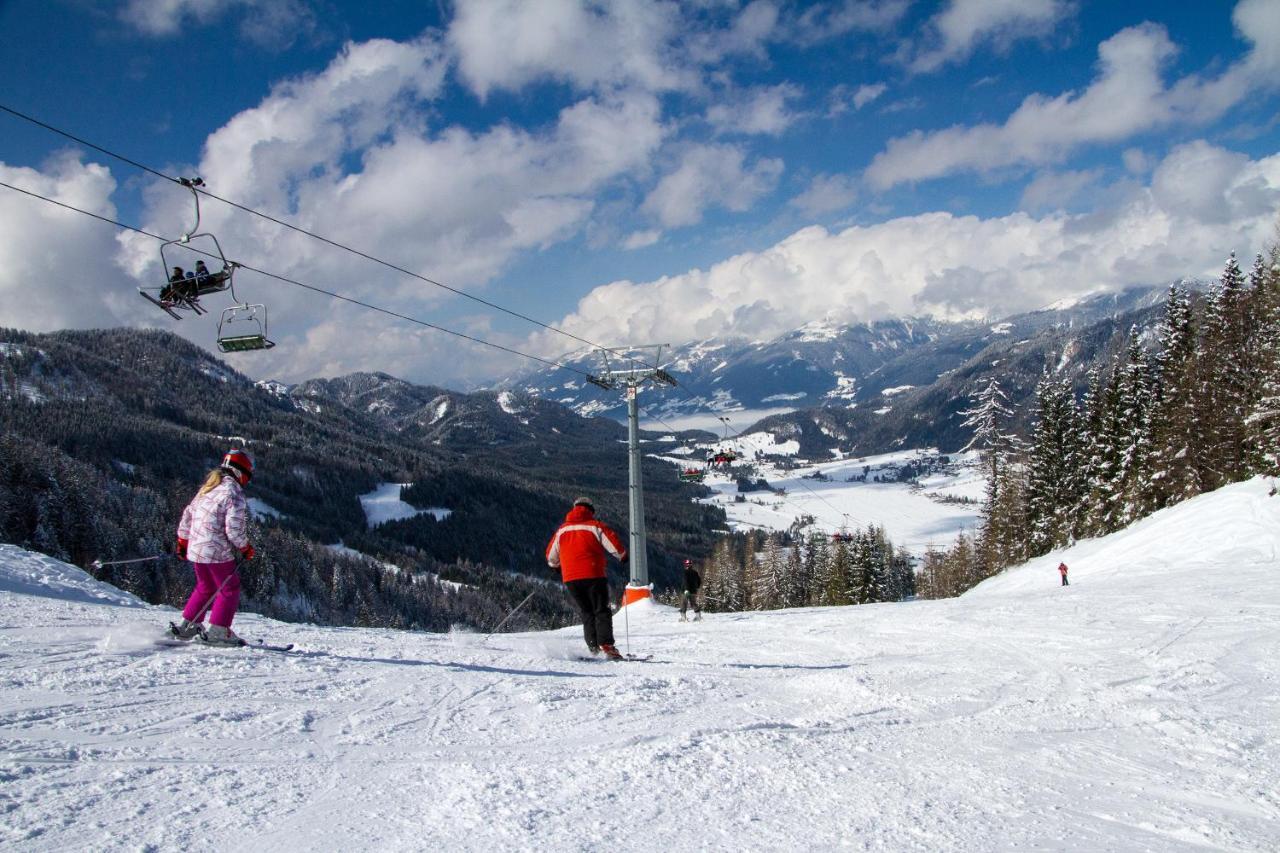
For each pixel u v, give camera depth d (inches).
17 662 192.2
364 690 193.5
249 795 118.7
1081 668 251.6
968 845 107.1
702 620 564.4
